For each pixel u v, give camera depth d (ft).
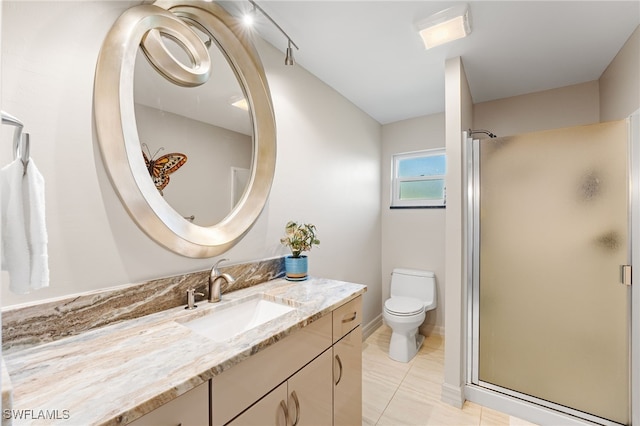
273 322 3.39
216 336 3.86
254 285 5.03
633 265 4.82
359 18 4.97
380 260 10.49
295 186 6.21
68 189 2.98
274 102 5.71
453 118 6.19
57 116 2.92
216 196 4.54
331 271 7.54
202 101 4.37
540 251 5.62
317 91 7.02
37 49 2.81
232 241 4.60
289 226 5.54
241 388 2.77
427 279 9.20
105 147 3.22
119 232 3.37
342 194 8.06
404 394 6.35
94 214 3.17
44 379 2.24
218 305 3.97
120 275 3.38
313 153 6.82
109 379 2.25
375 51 5.96
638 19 4.92
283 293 4.55
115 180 3.28
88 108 3.13
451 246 6.16
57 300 2.86
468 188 6.30
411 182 10.34
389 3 4.62
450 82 6.24
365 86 7.58
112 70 3.29
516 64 6.51
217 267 4.49
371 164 9.87
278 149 5.76
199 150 4.31
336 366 4.26
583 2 4.55
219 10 4.56
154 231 3.63
